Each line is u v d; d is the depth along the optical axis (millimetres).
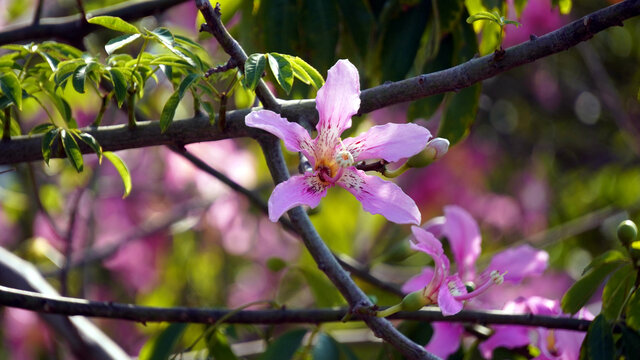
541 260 1735
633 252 1593
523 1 1775
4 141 1589
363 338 2084
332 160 1487
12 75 1543
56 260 2346
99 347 1884
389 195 1486
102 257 2453
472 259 1744
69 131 1553
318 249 1513
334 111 1492
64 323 1871
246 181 2822
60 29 1796
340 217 2641
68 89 1908
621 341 1612
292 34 1771
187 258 2980
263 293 3045
